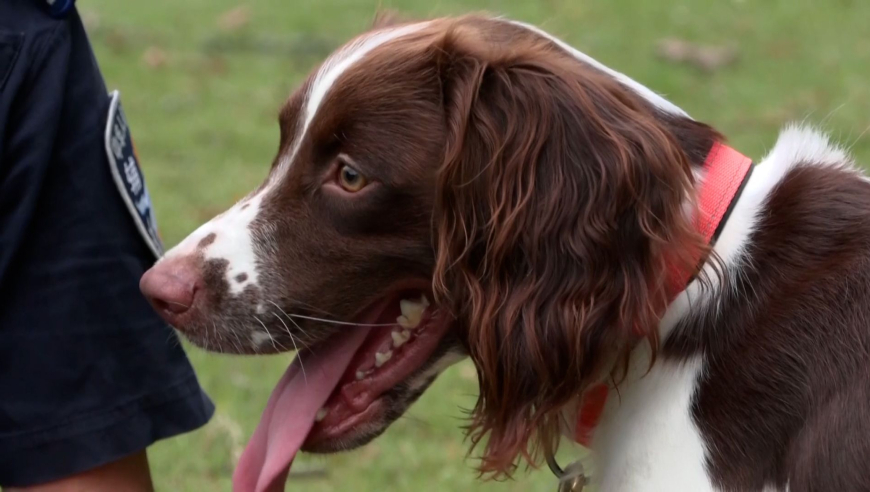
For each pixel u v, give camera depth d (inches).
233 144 506.3
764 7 737.6
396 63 160.2
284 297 162.2
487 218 151.7
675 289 148.9
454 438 282.5
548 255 148.6
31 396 178.4
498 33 167.8
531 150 149.5
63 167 177.2
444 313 162.2
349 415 167.8
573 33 665.6
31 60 171.8
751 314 147.9
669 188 145.9
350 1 758.5
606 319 146.6
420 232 158.4
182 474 265.4
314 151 161.5
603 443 156.9
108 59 631.2
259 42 668.1
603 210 146.1
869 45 652.1
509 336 149.9
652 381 150.9
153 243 188.1
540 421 153.9
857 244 149.3
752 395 144.5
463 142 151.9
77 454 180.1
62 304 177.8
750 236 152.9
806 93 558.9
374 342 167.5
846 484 135.5
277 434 164.4
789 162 160.1
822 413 140.0
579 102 148.9
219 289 163.0
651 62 609.0
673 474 147.1
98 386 181.0
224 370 314.2
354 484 264.5
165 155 489.4
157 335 185.6
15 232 171.0
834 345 142.5
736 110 531.5
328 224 161.0
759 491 142.5
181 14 734.5
